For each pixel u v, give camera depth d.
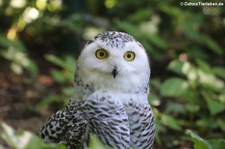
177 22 17.50
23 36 19.64
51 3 17.86
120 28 16.45
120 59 7.09
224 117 11.62
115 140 7.00
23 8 17.91
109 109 7.09
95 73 7.18
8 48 16.22
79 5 18.06
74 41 18.25
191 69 11.94
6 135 5.18
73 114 7.25
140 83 7.30
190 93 11.62
